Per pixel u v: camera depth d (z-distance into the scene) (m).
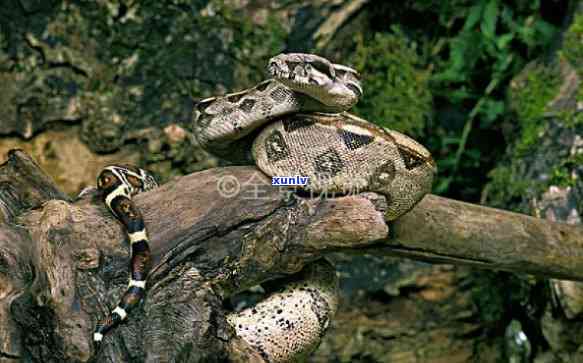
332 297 1.42
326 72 1.32
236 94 1.37
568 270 1.56
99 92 2.04
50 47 2.03
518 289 1.96
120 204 1.30
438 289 2.02
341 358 2.02
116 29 2.04
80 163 2.04
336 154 1.34
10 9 2.03
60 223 1.28
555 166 1.88
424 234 1.46
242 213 1.32
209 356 1.25
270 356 1.35
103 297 1.26
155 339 1.24
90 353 1.23
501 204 1.96
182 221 1.31
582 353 1.81
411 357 2.04
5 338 1.24
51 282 1.25
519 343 1.92
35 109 2.03
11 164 1.42
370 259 2.04
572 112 1.91
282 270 1.33
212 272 1.30
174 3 2.04
